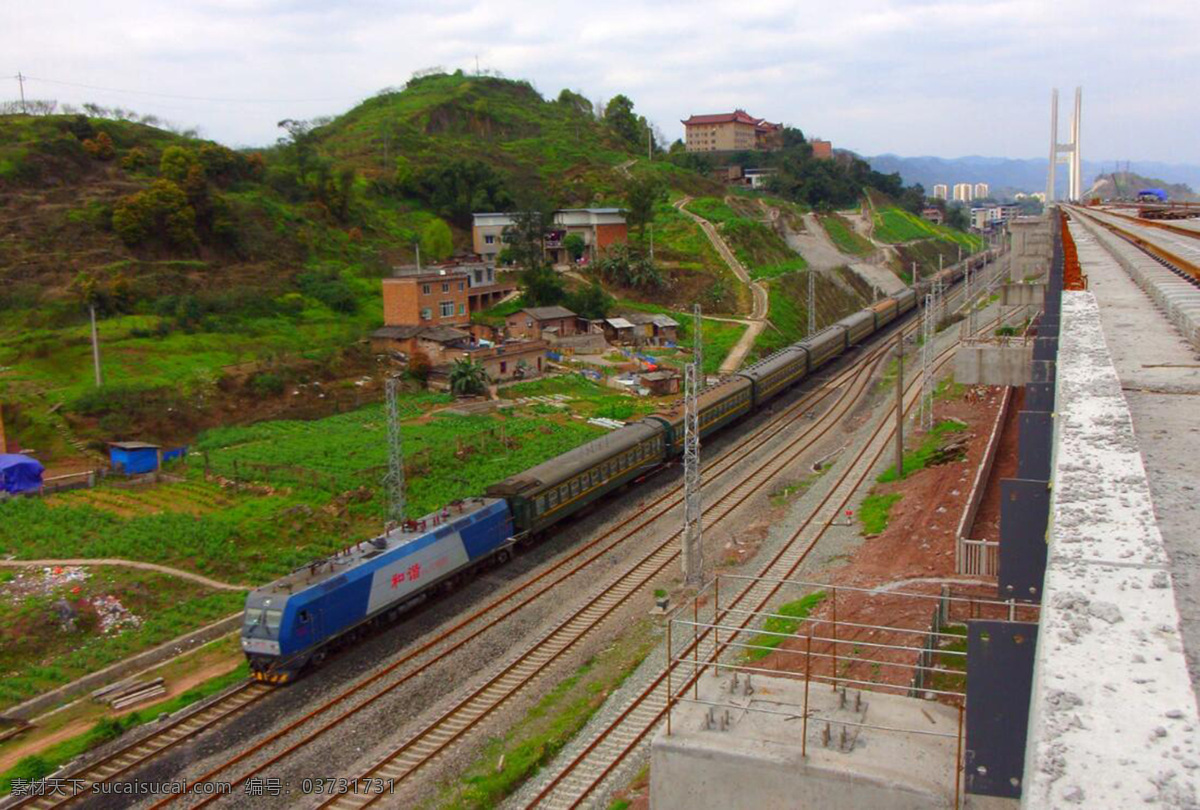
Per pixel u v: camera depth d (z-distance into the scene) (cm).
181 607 2561
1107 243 2303
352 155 9631
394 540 2448
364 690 2041
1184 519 409
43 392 4125
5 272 5178
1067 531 358
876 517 2867
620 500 3397
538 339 5984
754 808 1015
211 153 6975
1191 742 233
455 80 13900
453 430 4131
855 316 6825
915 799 930
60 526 2984
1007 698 704
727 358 6262
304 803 1623
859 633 1948
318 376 4831
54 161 6250
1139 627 287
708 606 2333
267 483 3375
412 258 7312
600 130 13138
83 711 2070
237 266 6056
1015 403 4038
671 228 9244
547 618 2362
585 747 1723
